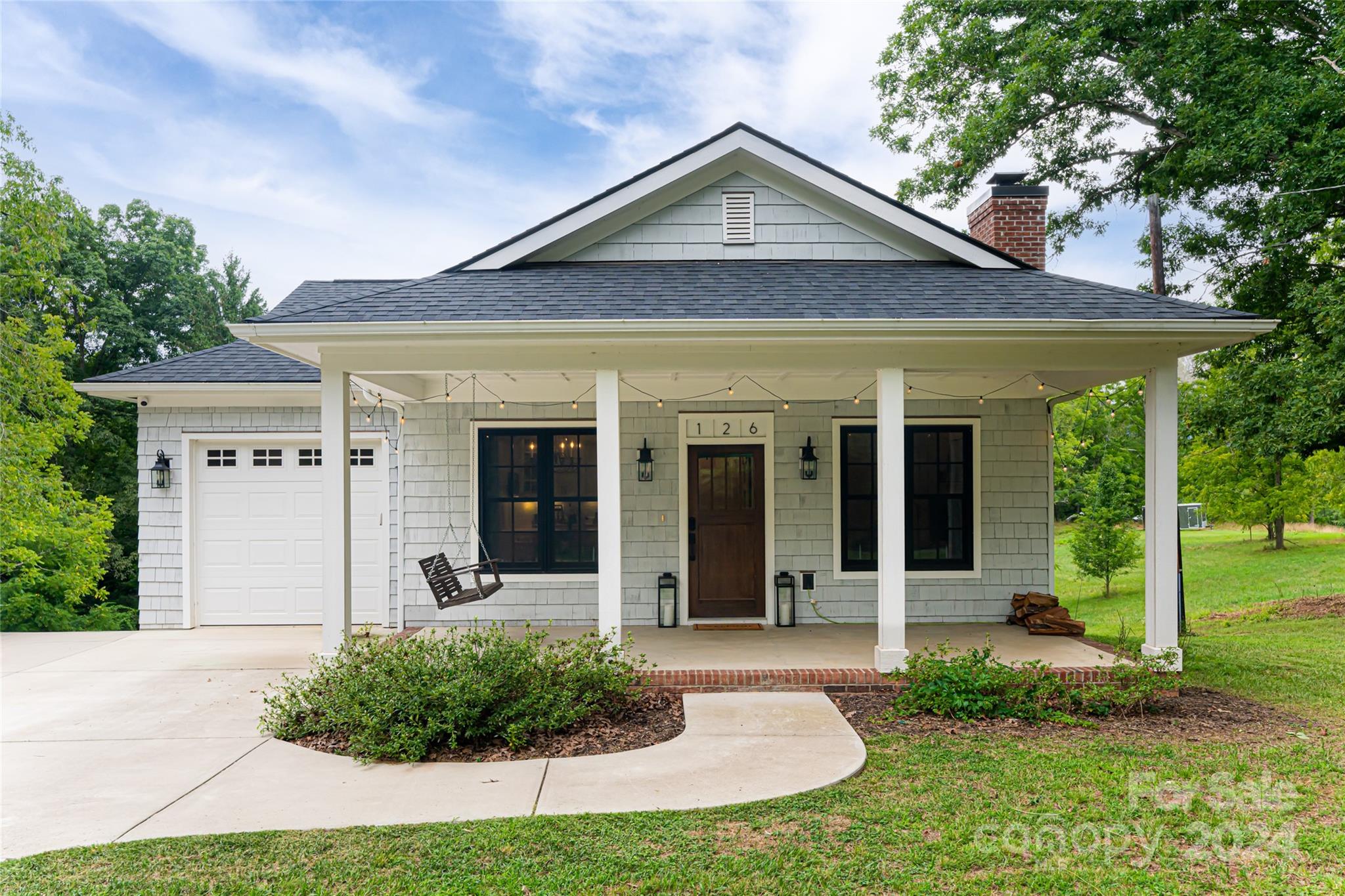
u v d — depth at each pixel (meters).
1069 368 6.94
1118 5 14.04
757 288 7.32
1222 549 21.80
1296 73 11.69
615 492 6.76
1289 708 6.49
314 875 3.63
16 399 14.52
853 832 4.08
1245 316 6.46
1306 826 4.18
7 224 14.92
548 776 4.91
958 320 6.37
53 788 4.71
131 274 22.42
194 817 4.28
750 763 5.10
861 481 9.74
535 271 7.97
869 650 7.95
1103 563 17.94
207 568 10.13
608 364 6.81
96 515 16.48
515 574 9.62
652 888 3.53
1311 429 10.61
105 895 3.44
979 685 6.22
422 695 5.48
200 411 10.09
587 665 6.20
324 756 5.30
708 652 7.84
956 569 9.65
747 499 9.70
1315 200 10.98
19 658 8.26
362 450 10.15
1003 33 16.09
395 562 9.95
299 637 9.38
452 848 3.89
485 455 9.75
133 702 6.57
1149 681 6.33
